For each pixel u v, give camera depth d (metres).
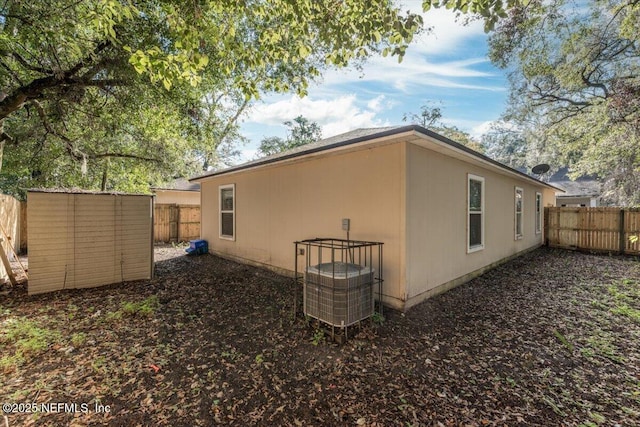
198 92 6.25
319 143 6.95
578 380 2.55
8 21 3.75
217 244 8.70
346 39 3.22
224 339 3.29
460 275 5.49
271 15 3.46
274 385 2.47
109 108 5.72
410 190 4.13
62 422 2.00
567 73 10.37
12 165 9.14
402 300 4.09
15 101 4.79
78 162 9.09
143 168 11.66
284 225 6.23
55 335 3.28
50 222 4.96
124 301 4.53
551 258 8.28
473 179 5.95
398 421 2.06
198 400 2.27
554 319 3.89
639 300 4.64
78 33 4.08
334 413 2.14
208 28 3.14
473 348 3.12
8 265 5.16
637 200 11.01
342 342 3.22
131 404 2.20
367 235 4.56
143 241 5.88
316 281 3.50
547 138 15.35
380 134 3.86
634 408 2.18
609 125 9.34
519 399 2.30
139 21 4.46
